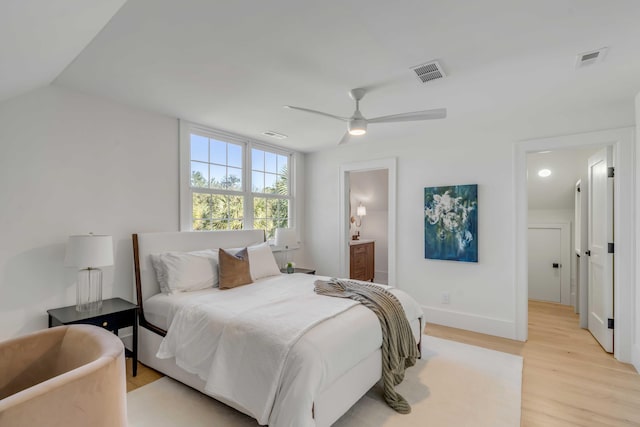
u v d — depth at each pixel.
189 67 2.22
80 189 2.69
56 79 2.42
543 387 2.44
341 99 2.80
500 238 3.48
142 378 2.51
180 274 2.88
